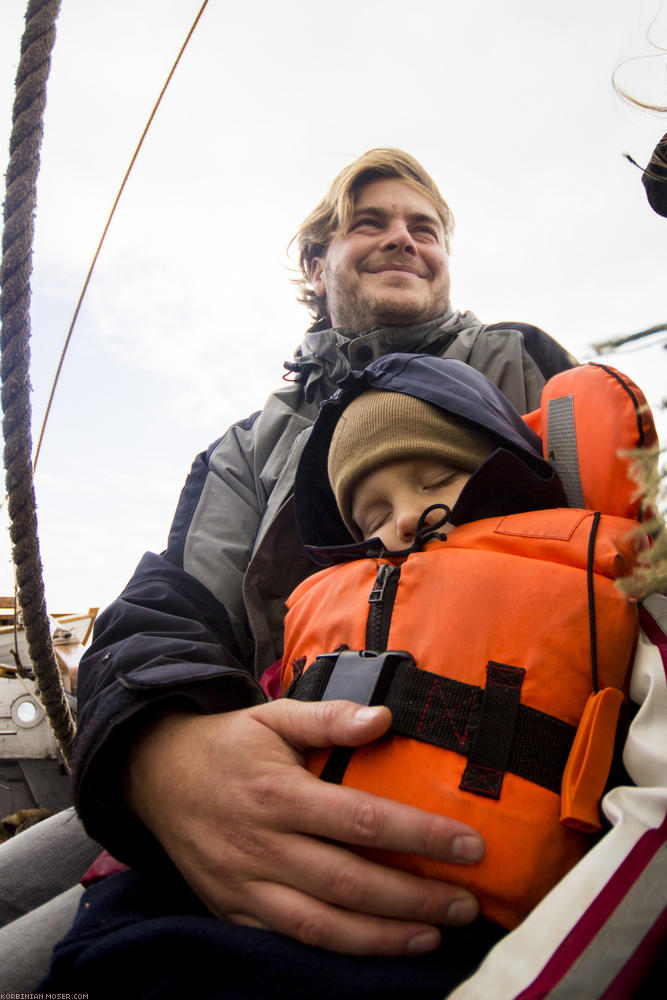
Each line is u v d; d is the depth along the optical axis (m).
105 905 0.93
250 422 1.95
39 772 2.98
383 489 1.21
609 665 0.83
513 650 0.85
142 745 0.95
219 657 1.22
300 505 1.47
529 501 1.08
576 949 0.58
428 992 0.68
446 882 0.75
